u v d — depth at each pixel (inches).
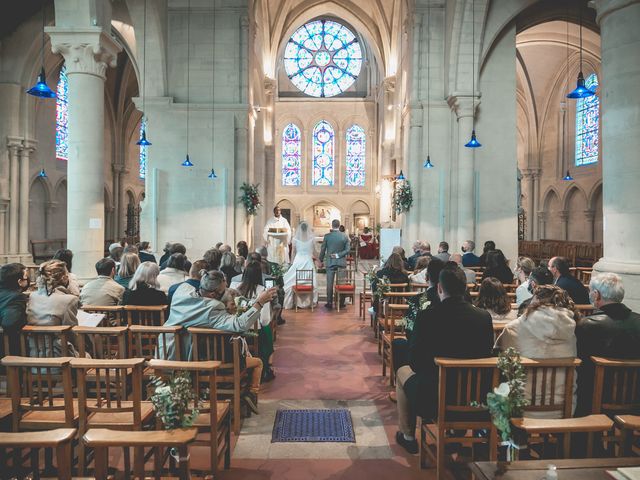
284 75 1469.0
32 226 853.2
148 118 631.2
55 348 178.1
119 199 1152.8
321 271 732.0
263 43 1011.9
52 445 96.4
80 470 140.9
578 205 994.1
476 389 143.4
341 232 487.5
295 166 1462.8
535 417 143.9
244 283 237.5
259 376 211.6
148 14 610.9
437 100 626.8
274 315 341.4
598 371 142.6
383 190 1163.9
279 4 1032.2
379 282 285.7
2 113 652.1
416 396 156.7
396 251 353.4
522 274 256.5
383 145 1198.9
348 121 1454.2
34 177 833.5
